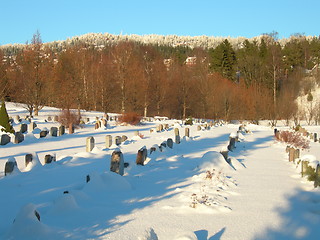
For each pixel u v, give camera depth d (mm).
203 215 6312
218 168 11250
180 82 54719
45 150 15906
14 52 124250
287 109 49500
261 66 64875
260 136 28172
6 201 7172
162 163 12359
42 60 37781
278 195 8047
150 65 53219
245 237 5316
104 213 6293
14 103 44312
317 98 58406
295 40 80125
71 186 8516
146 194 7824
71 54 48438
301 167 10820
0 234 5270
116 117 36156
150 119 39844
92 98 47562
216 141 22047
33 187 8438
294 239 5312
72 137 22031
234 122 51812
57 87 41844
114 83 47656
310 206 7070
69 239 4980
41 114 37000
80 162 12203
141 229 5484
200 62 59656
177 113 57375
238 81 71312
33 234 5012
